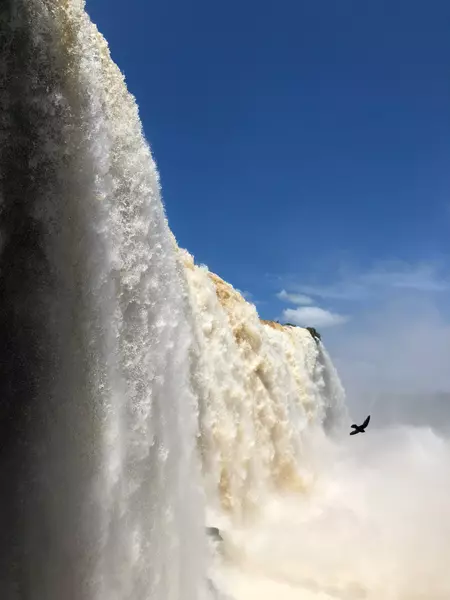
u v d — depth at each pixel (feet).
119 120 26.40
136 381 25.14
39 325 21.40
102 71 25.05
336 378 86.94
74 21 22.75
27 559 20.72
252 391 51.39
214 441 41.83
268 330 66.28
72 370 21.76
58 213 21.83
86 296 22.57
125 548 22.70
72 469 21.56
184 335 30.63
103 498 22.03
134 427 24.39
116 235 24.72
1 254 20.47
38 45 21.27
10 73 20.42
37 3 21.25
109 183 23.98
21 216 20.98
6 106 20.30
